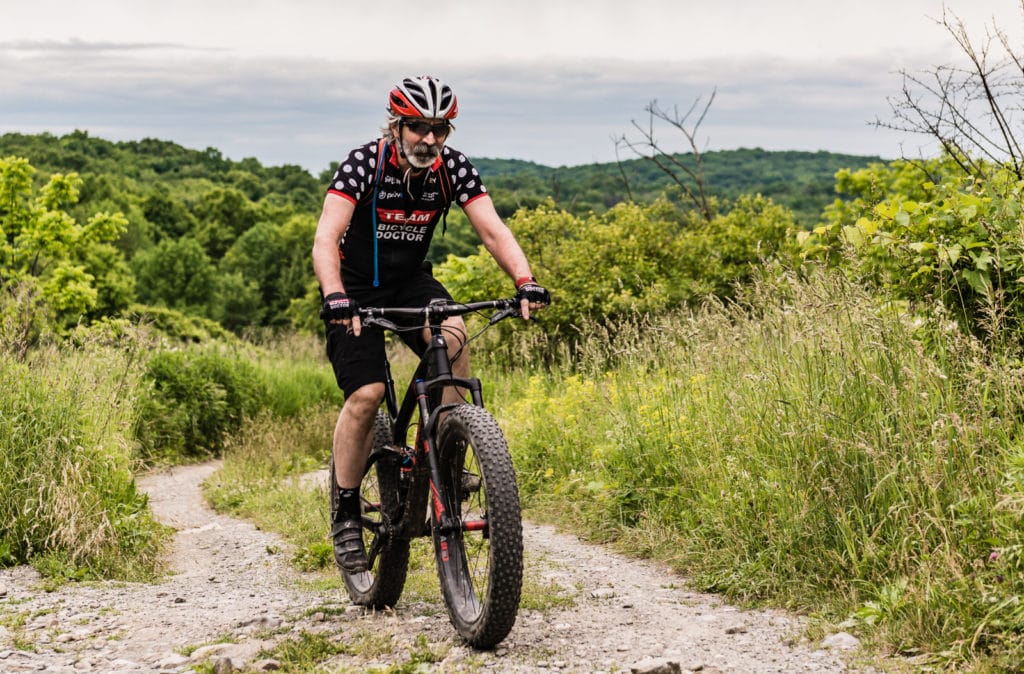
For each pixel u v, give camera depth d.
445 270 15.51
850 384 5.19
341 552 4.63
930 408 4.78
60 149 162.25
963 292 5.73
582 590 5.23
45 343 8.76
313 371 17.86
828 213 11.47
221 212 120.38
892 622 4.09
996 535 4.13
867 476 4.85
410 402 4.47
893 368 5.06
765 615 4.61
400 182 4.39
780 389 5.64
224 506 9.47
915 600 4.04
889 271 6.14
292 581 6.02
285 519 8.17
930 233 5.87
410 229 4.52
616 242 14.38
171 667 4.05
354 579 5.16
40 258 24.23
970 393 4.81
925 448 4.64
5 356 7.55
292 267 102.31
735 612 4.71
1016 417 4.73
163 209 114.69
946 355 5.17
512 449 8.77
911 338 5.25
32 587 5.64
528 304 4.23
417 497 4.41
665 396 7.31
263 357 18.31
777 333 6.13
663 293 13.15
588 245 14.57
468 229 68.19
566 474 8.03
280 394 16.22
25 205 23.03
